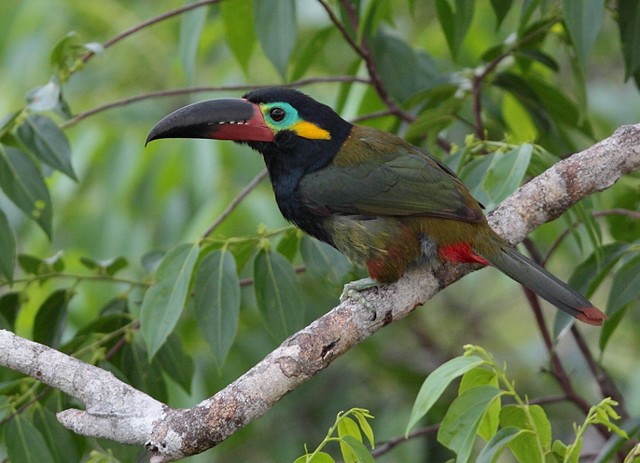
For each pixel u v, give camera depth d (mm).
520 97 11281
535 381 15344
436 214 9031
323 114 9719
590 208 8891
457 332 16047
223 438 7547
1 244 9445
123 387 7629
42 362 7711
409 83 11523
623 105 14484
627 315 14664
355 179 9414
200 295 9016
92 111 10484
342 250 9578
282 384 7785
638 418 9477
